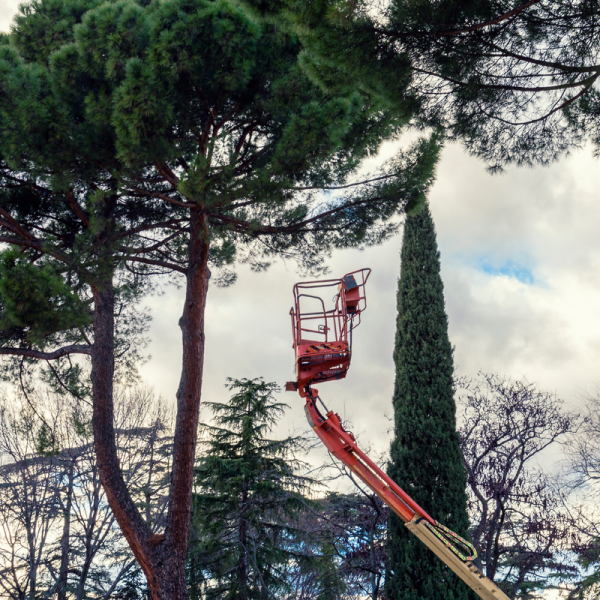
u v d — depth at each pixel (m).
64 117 8.98
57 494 18.88
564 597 16.70
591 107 7.13
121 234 10.59
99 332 11.09
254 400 19.20
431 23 5.91
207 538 17.84
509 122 7.22
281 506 18.30
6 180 11.18
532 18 6.19
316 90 9.55
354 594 16.72
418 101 6.89
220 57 9.08
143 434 20.94
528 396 16.41
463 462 15.77
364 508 15.77
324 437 6.61
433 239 15.26
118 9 9.56
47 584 19.30
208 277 11.74
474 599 11.87
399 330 14.55
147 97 8.24
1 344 11.48
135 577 19.20
